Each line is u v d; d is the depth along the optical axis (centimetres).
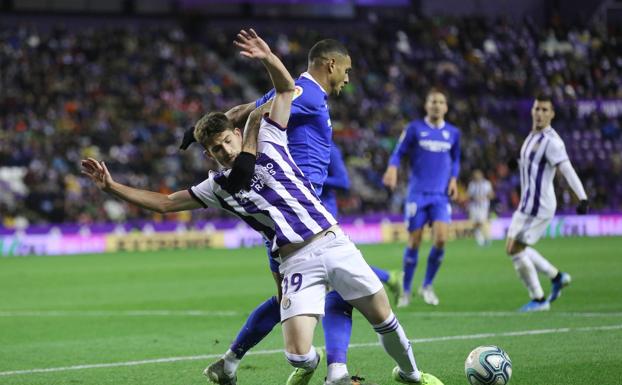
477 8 9831
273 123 1217
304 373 1304
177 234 6141
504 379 1288
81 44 7931
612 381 1438
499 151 7856
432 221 2631
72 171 6669
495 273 3662
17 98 7144
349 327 1326
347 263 1199
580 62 9375
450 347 1827
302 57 8588
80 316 2541
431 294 2630
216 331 2177
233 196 1220
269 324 1381
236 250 5784
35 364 1742
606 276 3378
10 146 6681
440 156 2631
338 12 9331
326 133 1394
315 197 1225
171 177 6725
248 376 1573
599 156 8188
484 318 2277
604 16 9944
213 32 8800
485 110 8594
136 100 7488
